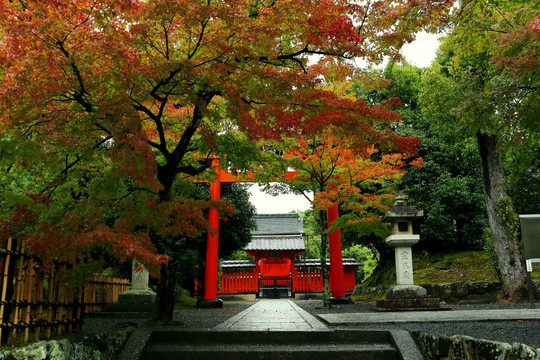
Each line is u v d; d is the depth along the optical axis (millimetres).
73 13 4629
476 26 8430
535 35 5840
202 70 5609
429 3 6113
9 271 4266
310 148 13578
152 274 5223
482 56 11859
